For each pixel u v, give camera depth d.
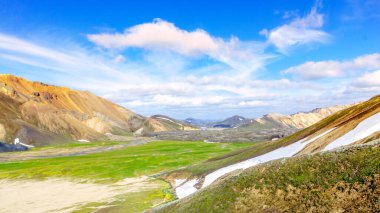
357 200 28.44
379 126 51.50
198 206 40.12
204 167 102.75
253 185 37.41
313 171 34.28
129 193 90.19
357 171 31.00
